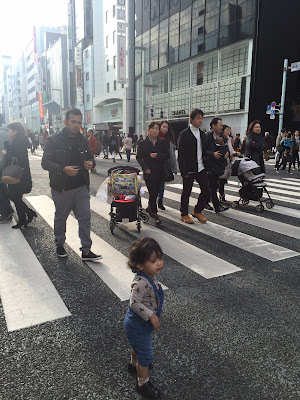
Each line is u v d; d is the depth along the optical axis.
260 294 3.38
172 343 2.57
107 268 4.01
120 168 5.44
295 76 24.67
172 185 10.63
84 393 2.08
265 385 2.16
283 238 5.23
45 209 7.10
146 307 1.97
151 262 1.97
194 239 5.16
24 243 4.95
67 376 2.22
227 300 3.25
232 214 6.82
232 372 2.27
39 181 11.21
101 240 5.10
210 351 2.48
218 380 2.20
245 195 7.19
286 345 2.56
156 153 5.74
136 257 1.99
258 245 4.89
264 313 3.01
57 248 4.35
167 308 3.09
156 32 34.44
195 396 2.06
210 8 26.61
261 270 3.99
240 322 2.87
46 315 2.96
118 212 5.30
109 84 45.56
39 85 84.81
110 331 2.73
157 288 2.05
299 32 24.41
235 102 25.33
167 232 5.53
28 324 2.82
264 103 24.05
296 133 14.79
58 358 2.40
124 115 40.50
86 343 2.57
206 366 2.32
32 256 4.42
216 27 26.23
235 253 4.56
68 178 3.99
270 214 6.80
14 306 3.12
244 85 24.31
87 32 51.22
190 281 3.67
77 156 4.00
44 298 3.27
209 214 6.82
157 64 34.97
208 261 4.26
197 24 28.33
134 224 6.03
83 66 52.03
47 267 4.05
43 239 5.13
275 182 11.27
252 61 23.44
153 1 34.25
